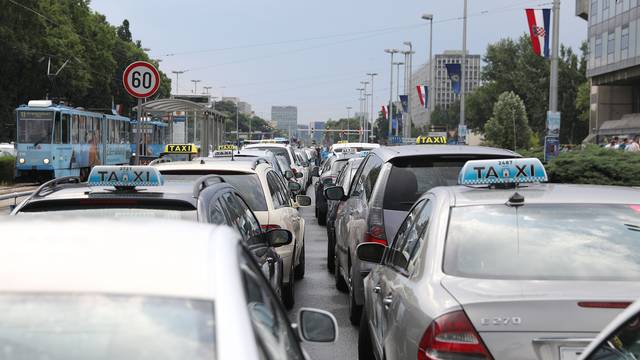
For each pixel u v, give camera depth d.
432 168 7.71
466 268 4.26
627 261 4.23
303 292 10.88
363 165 9.98
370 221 7.69
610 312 3.68
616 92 66.50
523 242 4.38
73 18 60.78
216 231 2.96
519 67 97.44
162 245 2.71
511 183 5.02
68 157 35.44
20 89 50.66
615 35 61.94
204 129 36.34
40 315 2.37
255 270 3.06
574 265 4.21
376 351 5.60
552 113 23.16
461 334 3.71
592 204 4.66
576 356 3.64
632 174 16.75
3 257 2.56
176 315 2.37
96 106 66.50
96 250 2.64
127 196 5.43
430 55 55.28
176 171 8.89
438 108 144.50
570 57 96.06
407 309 4.28
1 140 52.81
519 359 3.65
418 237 5.02
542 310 3.70
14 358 2.27
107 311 2.38
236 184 8.94
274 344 2.71
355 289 8.42
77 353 2.28
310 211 24.61
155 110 34.53
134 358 2.26
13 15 43.06
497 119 65.31
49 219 3.09
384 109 97.38
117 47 76.94
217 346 2.27
